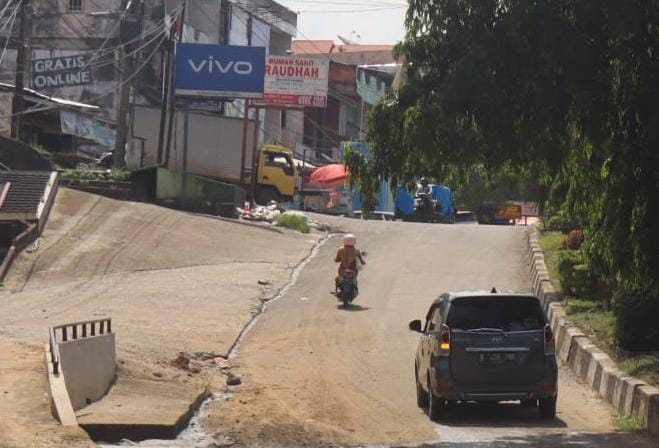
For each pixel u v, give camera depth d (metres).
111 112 122.81
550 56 27.69
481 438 28.88
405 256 76.38
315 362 43.12
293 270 70.31
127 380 34.25
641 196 29.88
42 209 73.94
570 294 54.53
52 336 28.62
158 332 47.56
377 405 34.62
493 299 32.03
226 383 38.38
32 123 116.75
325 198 131.88
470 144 29.06
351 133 163.38
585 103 28.73
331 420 31.62
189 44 104.81
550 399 32.09
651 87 28.80
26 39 121.31
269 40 159.25
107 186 89.06
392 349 46.28
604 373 36.66
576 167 32.19
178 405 31.08
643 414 30.69
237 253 75.25
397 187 32.25
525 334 31.59
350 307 57.28
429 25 29.09
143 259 70.12
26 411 26.62
